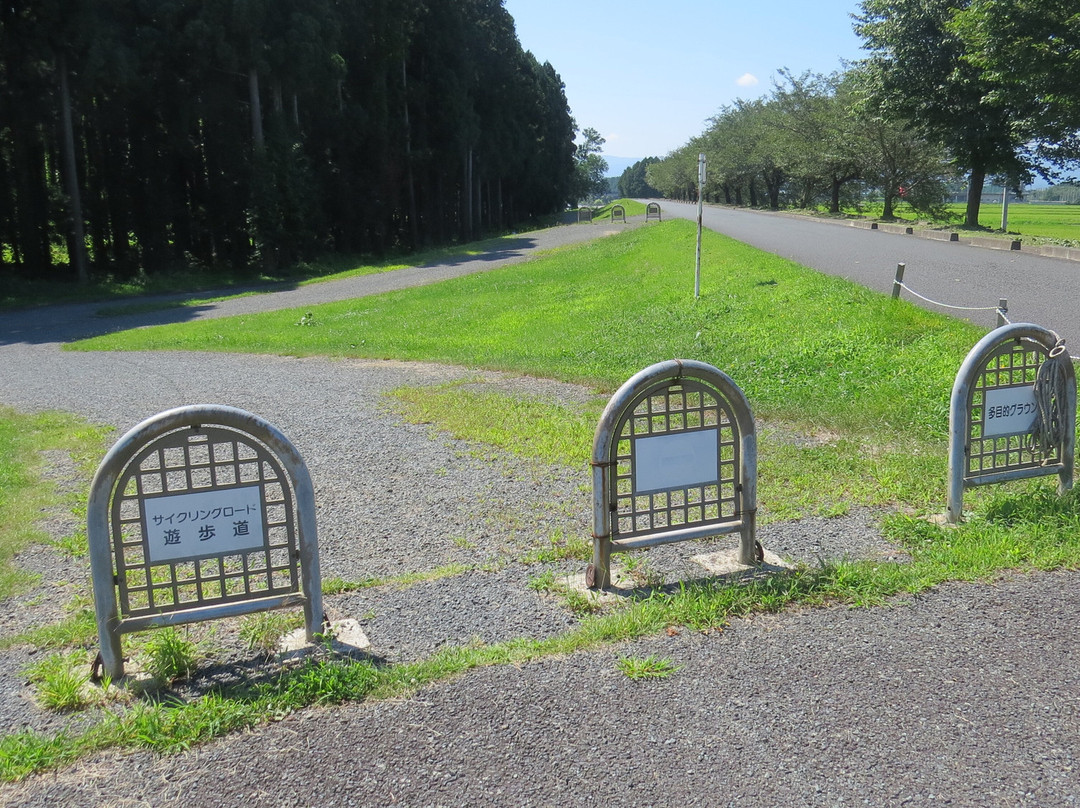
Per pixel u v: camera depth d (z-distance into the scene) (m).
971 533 4.85
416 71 53.88
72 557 5.62
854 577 4.27
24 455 8.35
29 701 3.62
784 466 6.57
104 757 3.08
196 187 41.59
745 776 2.85
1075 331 10.35
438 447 7.99
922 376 8.76
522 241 49.59
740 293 16.19
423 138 53.69
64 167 36.59
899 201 61.50
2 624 4.60
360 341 17.20
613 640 3.79
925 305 12.88
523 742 3.07
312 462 7.64
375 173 48.22
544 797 2.78
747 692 3.35
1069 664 3.49
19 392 12.46
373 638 4.05
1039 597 4.08
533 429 8.39
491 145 61.78
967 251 22.22
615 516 4.44
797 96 56.75
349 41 45.78
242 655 3.92
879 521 5.39
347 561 5.28
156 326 22.81
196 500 3.74
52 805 2.83
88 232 39.41
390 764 2.98
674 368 4.34
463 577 4.82
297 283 35.31
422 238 57.38
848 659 3.58
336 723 3.23
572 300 21.92
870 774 2.84
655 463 4.46
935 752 2.95
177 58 36.53
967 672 3.45
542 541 5.44
